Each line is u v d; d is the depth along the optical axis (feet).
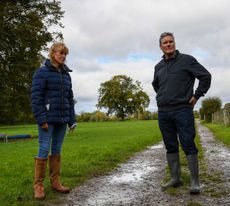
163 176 10.53
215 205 7.13
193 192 7.99
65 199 7.99
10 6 32.83
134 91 132.57
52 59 8.25
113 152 16.44
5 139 31.86
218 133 30.50
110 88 130.00
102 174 11.13
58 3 36.50
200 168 11.67
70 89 8.61
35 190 8.01
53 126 8.29
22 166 12.72
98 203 7.65
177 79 8.23
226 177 9.89
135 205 7.43
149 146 21.12
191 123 8.23
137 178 10.37
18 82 34.22
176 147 8.73
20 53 33.65
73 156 15.14
